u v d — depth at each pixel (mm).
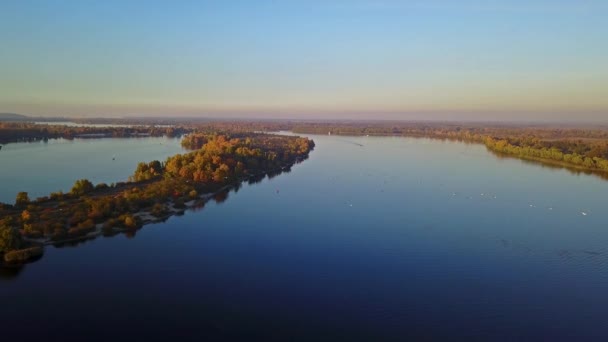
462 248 82312
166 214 100500
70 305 60062
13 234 75375
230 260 75875
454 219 100688
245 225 95000
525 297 64125
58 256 75625
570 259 77250
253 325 56406
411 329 56125
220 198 118938
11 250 73688
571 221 99125
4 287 64562
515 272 72188
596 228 94000
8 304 59938
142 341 52531
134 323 56188
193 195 113000
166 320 57000
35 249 74812
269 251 80250
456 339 54250
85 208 94750
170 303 61219
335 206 111500
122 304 60656
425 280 69312
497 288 66688
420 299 63375
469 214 104750
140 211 100188
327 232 91000
